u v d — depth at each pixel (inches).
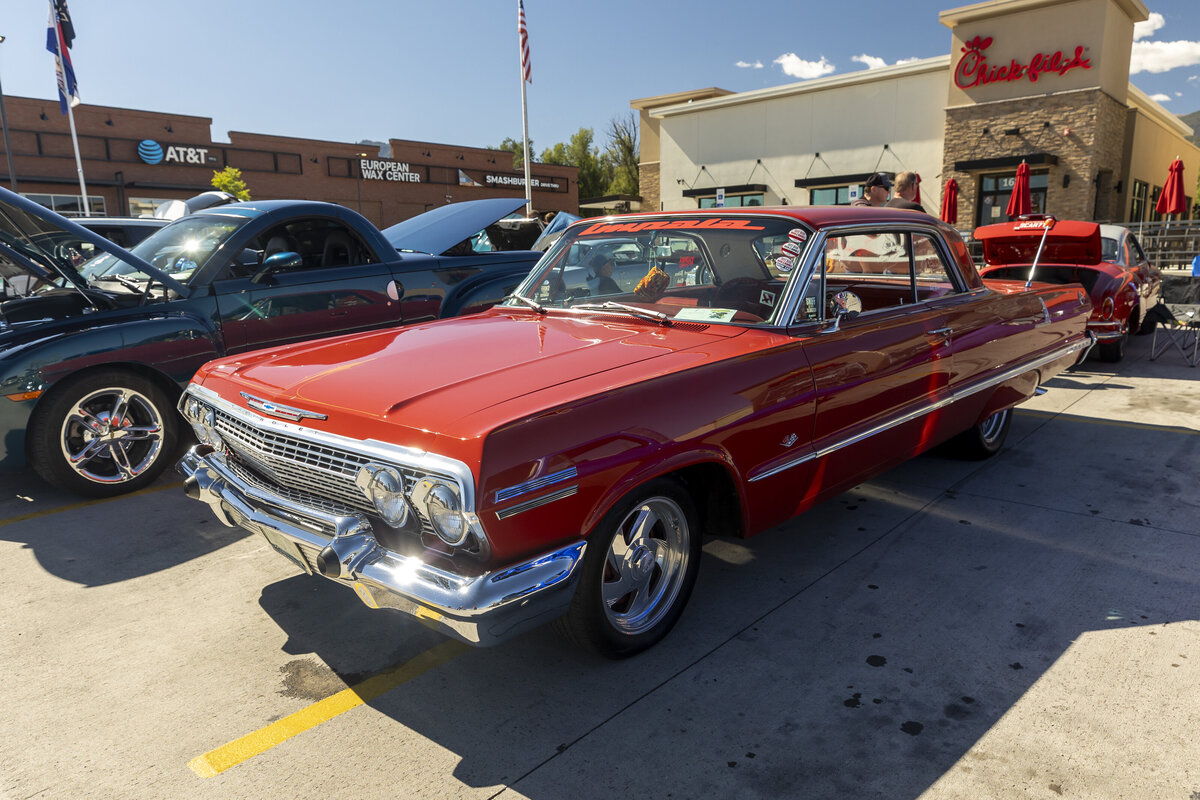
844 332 133.4
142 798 86.7
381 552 93.9
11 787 88.4
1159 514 165.0
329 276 223.3
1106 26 780.6
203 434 125.7
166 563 146.6
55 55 797.9
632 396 100.6
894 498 176.1
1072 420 242.7
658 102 1346.0
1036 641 116.7
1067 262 312.5
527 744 95.5
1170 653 113.0
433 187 1581.0
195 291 198.4
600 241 152.9
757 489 119.3
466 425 88.7
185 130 1250.6
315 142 1413.6
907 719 99.2
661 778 89.3
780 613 126.3
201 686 108.1
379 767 91.7
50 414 169.3
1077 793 85.8
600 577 101.7
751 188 1074.1
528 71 766.5
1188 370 328.2
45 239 171.9
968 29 857.5
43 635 121.2
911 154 940.6
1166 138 1055.0
